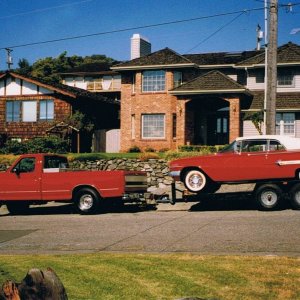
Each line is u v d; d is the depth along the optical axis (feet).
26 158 55.57
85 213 52.90
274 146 47.73
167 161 74.23
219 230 37.35
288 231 35.45
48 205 65.46
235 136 94.22
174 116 104.63
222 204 53.78
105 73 165.37
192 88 95.91
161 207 55.01
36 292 14.53
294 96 97.96
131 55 136.05
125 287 22.72
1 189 55.88
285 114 96.78
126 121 110.01
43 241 37.22
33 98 121.08
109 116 140.67
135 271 25.32
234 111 94.32
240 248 30.42
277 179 47.60
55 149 100.48
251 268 24.71
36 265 27.96
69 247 34.12
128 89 110.11
